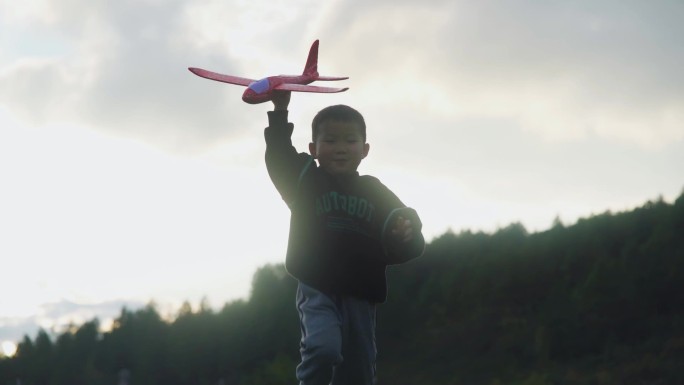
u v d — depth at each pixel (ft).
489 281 244.63
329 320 13.43
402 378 206.80
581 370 176.76
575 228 258.78
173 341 257.34
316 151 14.08
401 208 13.12
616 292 207.10
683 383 153.69
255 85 13.32
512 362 196.75
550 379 173.58
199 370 244.42
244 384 203.31
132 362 259.80
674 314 190.70
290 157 13.97
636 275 207.41
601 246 241.55
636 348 180.96
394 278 268.62
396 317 243.81
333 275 13.58
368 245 13.75
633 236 238.68
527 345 201.36
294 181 13.91
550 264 242.99
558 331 196.03
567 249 246.68
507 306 230.27
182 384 244.63
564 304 215.51
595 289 210.38
